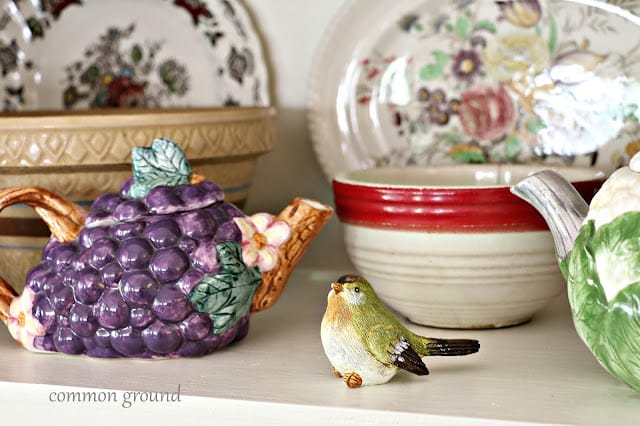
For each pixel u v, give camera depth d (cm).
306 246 80
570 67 100
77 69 114
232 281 74
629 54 98
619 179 63
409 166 97
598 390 66
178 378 70
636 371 61
